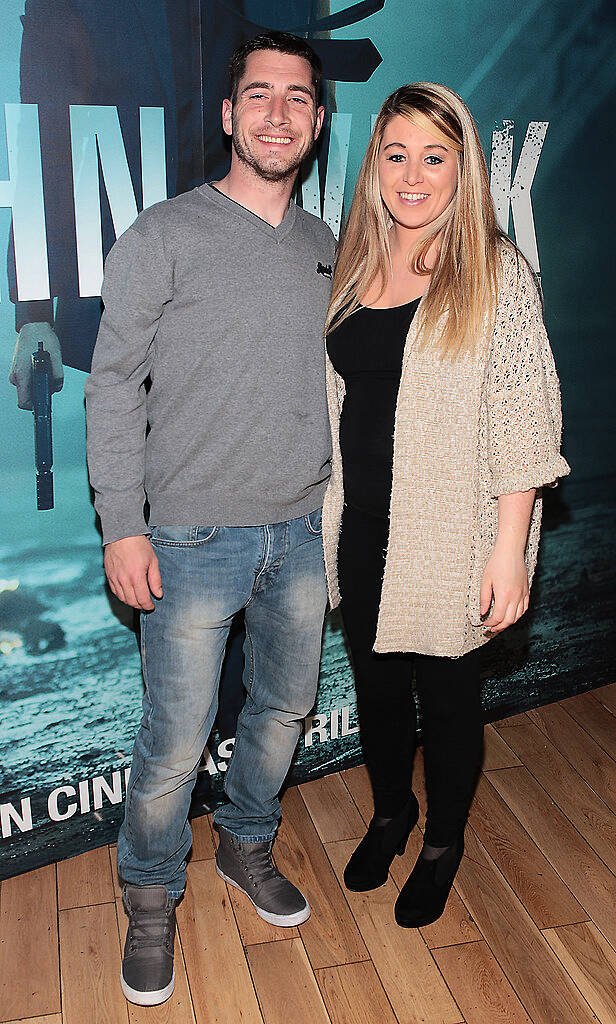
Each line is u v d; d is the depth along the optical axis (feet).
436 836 6.46
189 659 5.76
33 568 6.63
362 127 7.11
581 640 9.50
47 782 7.11
